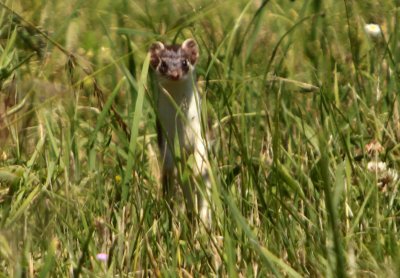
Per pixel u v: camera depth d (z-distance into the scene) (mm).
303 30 15031
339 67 14094
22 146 11367
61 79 13516
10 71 12203
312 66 14148
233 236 8938
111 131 11844
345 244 8562
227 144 11398
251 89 12617
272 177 9922
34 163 10836
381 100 12406
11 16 13516
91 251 8703
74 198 9727
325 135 10734
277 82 13000
